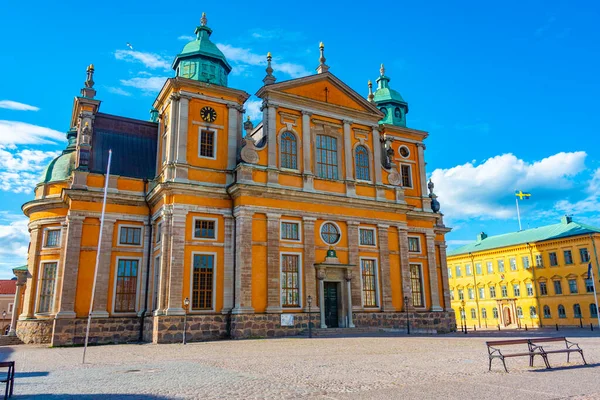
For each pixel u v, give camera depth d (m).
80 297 33.38
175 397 10.68
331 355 19.69
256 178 34.81
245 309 31.83
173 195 32.78
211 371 15.10
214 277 32.84
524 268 69.12
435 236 47.16
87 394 11.30
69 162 40.03
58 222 36.97
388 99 47.78
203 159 35.03
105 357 21.61
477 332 45.91
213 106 36.50
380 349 22.22
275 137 36.41
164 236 32.22
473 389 11.43
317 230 36.22
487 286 74.75
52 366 18.23
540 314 65.88
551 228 69.31
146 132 41.81
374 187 40.09
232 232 34.12
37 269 36.66
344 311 35.66
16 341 35.47
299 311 33.88
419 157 46.47
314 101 38.38
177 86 35.38
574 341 27.86
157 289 33.81
